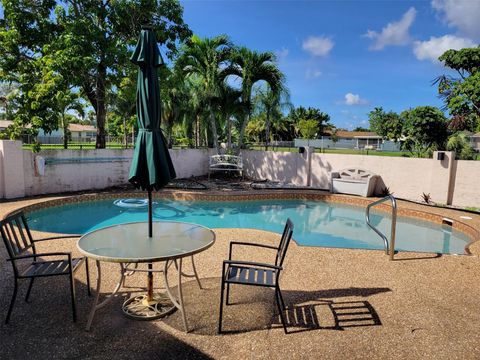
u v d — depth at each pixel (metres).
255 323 3.14
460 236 7.73
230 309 3.41
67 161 10.92
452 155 9.76
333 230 8.35
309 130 49.50
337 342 2.84
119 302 3.50
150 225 3.50
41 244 5.61
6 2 10.85
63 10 11.29
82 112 15.70
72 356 2.59
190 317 3.24
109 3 12.12
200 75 14.02
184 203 10.62
